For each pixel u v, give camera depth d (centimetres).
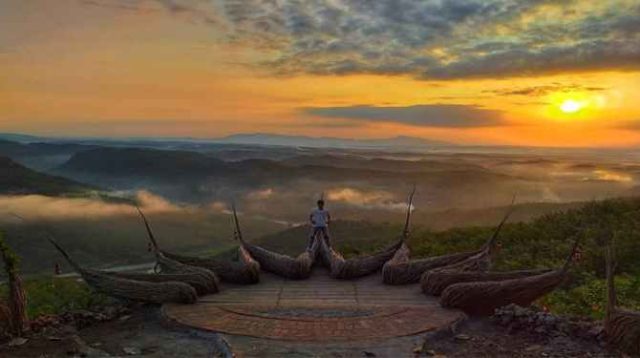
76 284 1480
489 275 1035
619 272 1430
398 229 4059
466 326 905
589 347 786
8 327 848
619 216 2000
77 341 845
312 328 872
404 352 778
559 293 1208
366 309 973
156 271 1226
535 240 1889
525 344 812
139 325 940
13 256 858
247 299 1062
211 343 842
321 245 1441
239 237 1402
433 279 1080
